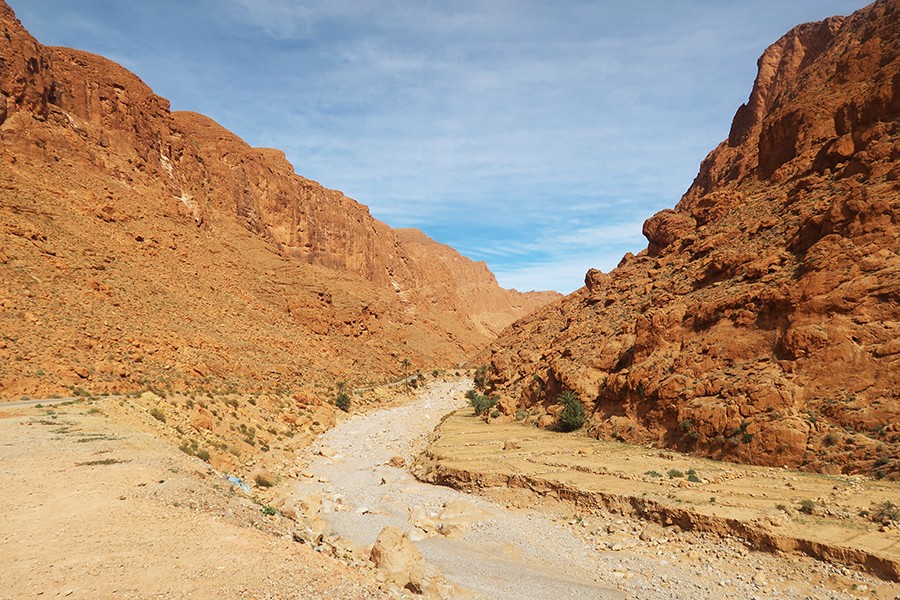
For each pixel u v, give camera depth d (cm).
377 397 7744
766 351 3008
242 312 7681
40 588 930
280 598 1006
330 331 9775
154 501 1506
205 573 1066
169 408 3578
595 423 3956
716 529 2006
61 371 3728
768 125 6081
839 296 2731
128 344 4788
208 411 3956
